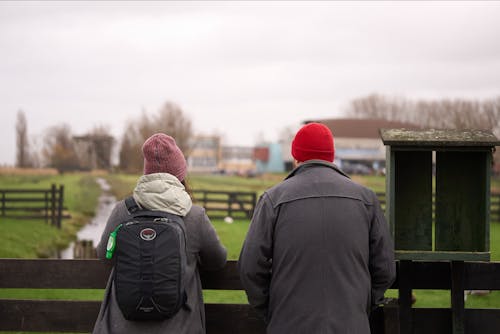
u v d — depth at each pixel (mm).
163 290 2658
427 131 3303
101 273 3523
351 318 2738
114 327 2762
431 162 3521
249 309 3488
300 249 2791
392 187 3260
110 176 50250
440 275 3514
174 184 2896
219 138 87875
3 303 3559
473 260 3215
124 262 2689
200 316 2951
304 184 2896
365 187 2973
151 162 2938
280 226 2848
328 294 2752
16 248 14875
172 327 2754
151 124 60781
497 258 5652
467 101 42406
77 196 30438
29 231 17469
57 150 77250
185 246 2805
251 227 2926
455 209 3527
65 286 3521
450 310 3498
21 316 3562
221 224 20000
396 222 3541
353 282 2785
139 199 2834
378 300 2992
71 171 69750
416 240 3533
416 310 3510
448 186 3533
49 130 81000
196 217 2910
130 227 2721
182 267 2734
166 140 2971
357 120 69375
